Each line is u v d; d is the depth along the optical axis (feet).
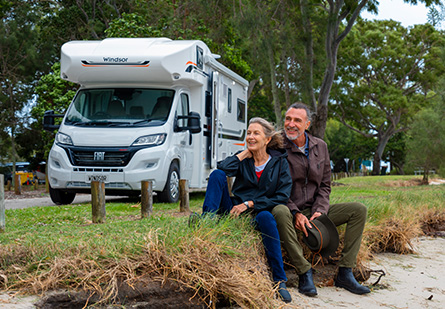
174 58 35.58
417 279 17.74
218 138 42.34
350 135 223.51
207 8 71.05
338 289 15.74
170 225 15.52
